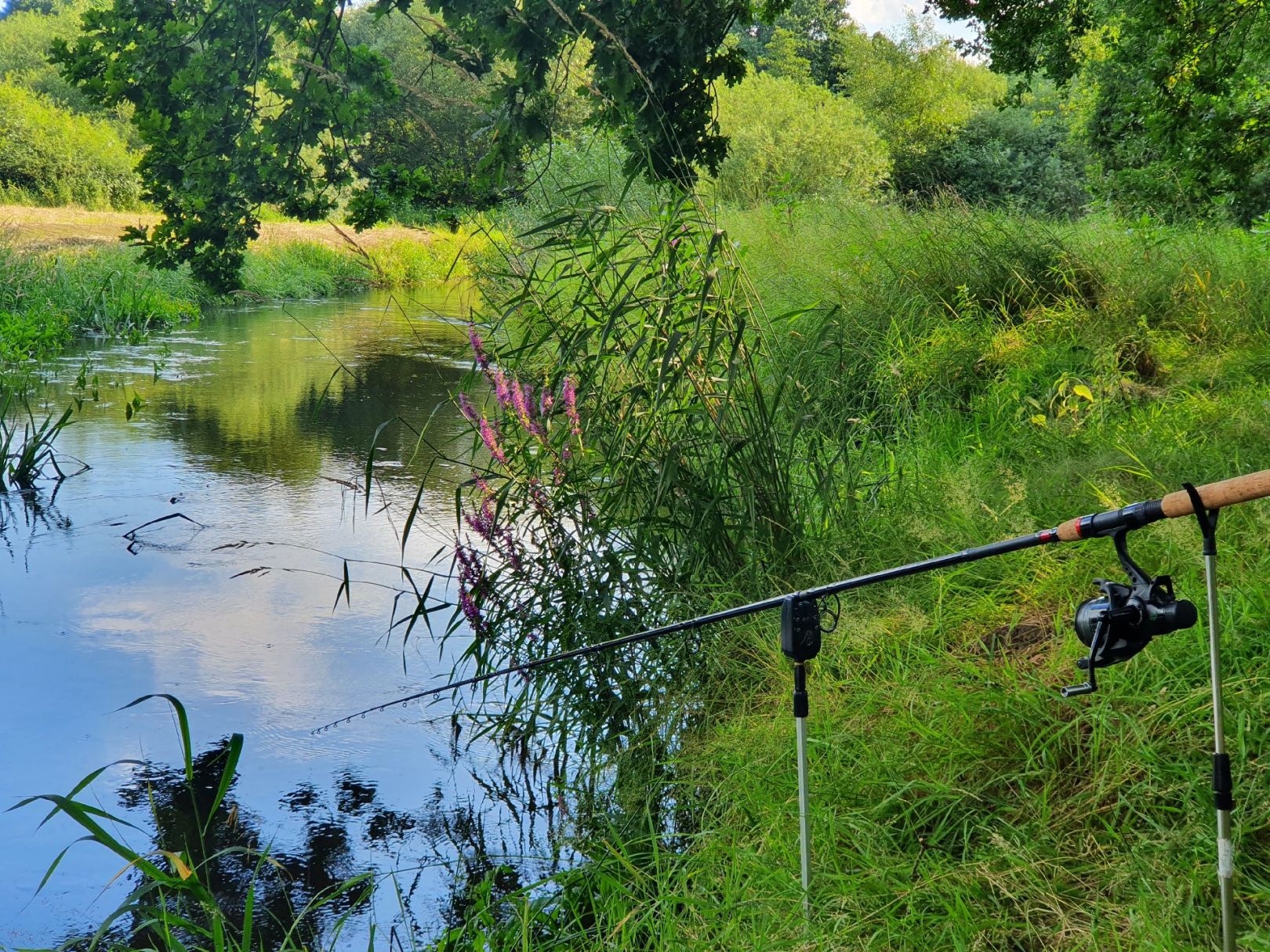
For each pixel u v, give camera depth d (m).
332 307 18.36
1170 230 8.80
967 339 6.83
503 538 4.39
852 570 4.33
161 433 8.85
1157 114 9.18
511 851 3.46
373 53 7.46
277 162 7.69
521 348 4.44
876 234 8.74
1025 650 3.53
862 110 27.06
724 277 4.58
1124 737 2.92
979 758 3.06
